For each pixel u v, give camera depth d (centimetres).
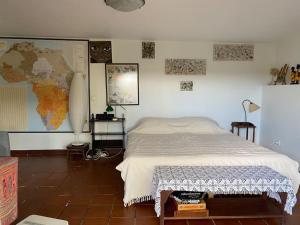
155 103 431
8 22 321
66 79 411
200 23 323
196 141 314
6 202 148
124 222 208
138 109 430
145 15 293
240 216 204
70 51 409
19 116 411
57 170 342
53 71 408
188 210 204
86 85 417
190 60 427
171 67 427
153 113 432
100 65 417
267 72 439
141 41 417
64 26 340
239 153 255
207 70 432
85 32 371
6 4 259
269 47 435
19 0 248
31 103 410
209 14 288
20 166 359
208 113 440
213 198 235
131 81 423
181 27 342
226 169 217
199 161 237
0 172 142
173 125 390
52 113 414
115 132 430
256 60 437
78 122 394
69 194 263
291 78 372
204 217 203
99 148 405
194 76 431
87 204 240
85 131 423
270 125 410
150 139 325
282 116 373
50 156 415
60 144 423
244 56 434
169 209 215
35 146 419
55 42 404
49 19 309
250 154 251
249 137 449
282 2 252
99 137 429
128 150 273
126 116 430
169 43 422
